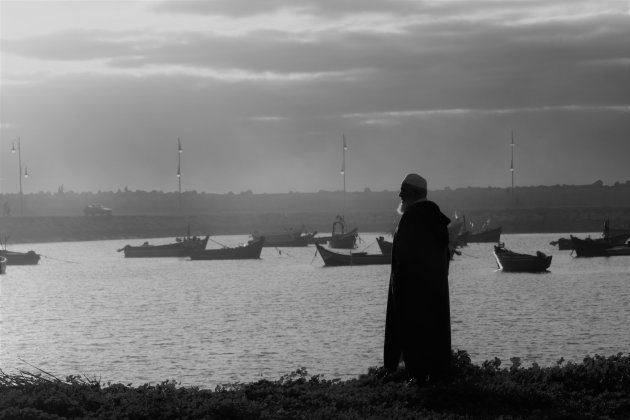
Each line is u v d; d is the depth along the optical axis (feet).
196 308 299.17
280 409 60.54
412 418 58.18
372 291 349.61
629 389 67.10
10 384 73.20
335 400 63.16
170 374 162.91
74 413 61.11
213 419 58.70
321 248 506.07
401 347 66.28
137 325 252.42
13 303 328.08
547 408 62.13
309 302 308.81
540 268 436.35
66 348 204.13
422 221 65.05
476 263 515.50
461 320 243.19
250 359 177.78
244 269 501.15
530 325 230.89
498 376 69.77
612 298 307.78
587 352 180.65
